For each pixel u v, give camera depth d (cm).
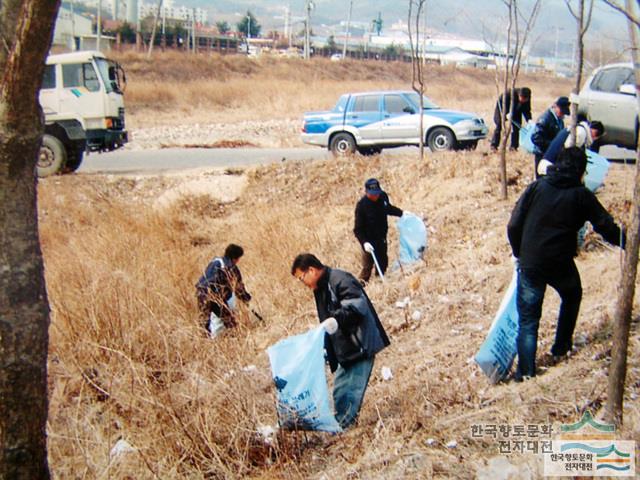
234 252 840
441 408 567
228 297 830
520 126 1410
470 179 1304
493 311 782
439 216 1159
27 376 379
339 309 555
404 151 1944
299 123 2983
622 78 1339
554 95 3988
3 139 368
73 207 1531
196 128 2833
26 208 379
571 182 561
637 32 446
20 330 375
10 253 374
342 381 572
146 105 3384
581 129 856
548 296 758
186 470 536
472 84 4619
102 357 700
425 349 704
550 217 562
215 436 562
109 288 805
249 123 2992
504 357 595
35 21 357
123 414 578
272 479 519
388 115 1759
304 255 568
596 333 630
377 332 566
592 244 898
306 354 537
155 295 851
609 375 462
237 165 1805
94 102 1783
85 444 541
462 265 959
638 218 435
